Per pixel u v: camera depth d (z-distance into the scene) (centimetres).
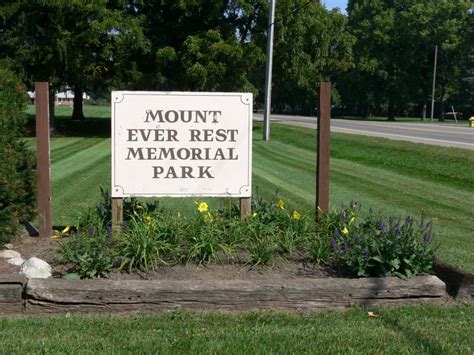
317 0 3481
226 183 617
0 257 568
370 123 4588
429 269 531
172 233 553
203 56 2789
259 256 552
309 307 489
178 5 2816
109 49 2733
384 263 515
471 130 3391
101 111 6856
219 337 416
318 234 596
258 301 484
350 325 446
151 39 2906
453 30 6894
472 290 509
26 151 661
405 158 1761
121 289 470
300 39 3316
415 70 7369
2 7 2578
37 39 2672
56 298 466
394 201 1083
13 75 641
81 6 2573
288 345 402
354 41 4112
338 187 1252
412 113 8969
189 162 611
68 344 396
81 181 1264
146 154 605
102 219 610
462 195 1177
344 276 535
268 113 2684
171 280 496
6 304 466
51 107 3097
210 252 549
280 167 1639
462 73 7031
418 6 7062
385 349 400
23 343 398
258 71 3484
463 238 770
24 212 634
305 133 2872
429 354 395
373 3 7275
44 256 579
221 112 612
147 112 602
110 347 393
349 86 7388
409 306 494
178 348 394
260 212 624
